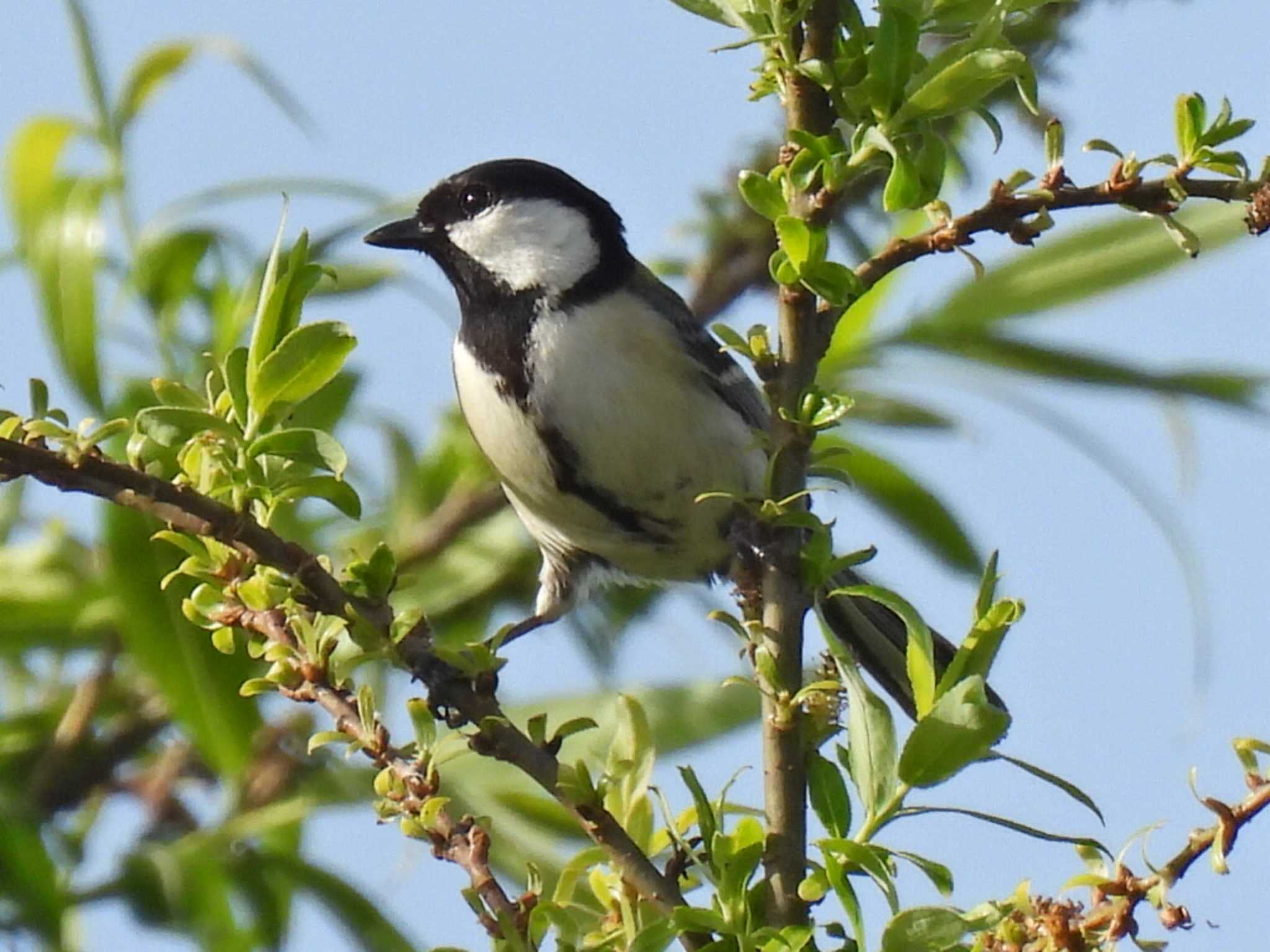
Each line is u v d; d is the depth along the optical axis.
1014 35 6.55
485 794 7.50
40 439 4.72
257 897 7.45
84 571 8.29
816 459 5.17
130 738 7.91
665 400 7.95
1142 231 8.48
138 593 7.37
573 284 8.23
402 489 8.66
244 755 7.52
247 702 7.48
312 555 4.99
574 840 7.82
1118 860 4.16
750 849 4.43
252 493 4.80
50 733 8.06
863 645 8.16
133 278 8.16
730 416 8.09
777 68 5.04
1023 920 4.11
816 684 4.60
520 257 8.28
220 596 4.96
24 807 7.16
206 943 7.11
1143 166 4.80
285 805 7.43
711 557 8.45
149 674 7.41
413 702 4.66
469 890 4.46
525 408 8.05
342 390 8.48
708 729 7.89
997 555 4.54
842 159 4.90
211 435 4.85
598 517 8.27
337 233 8.43
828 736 4.70
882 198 4.82
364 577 4.90
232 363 4.88
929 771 4.30
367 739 4.67
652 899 4.58
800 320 5.07
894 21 4.82
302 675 4.79
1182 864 4.11
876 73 4.81
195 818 8.08
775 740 4.62
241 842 7.53
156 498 4.76
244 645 6.63
